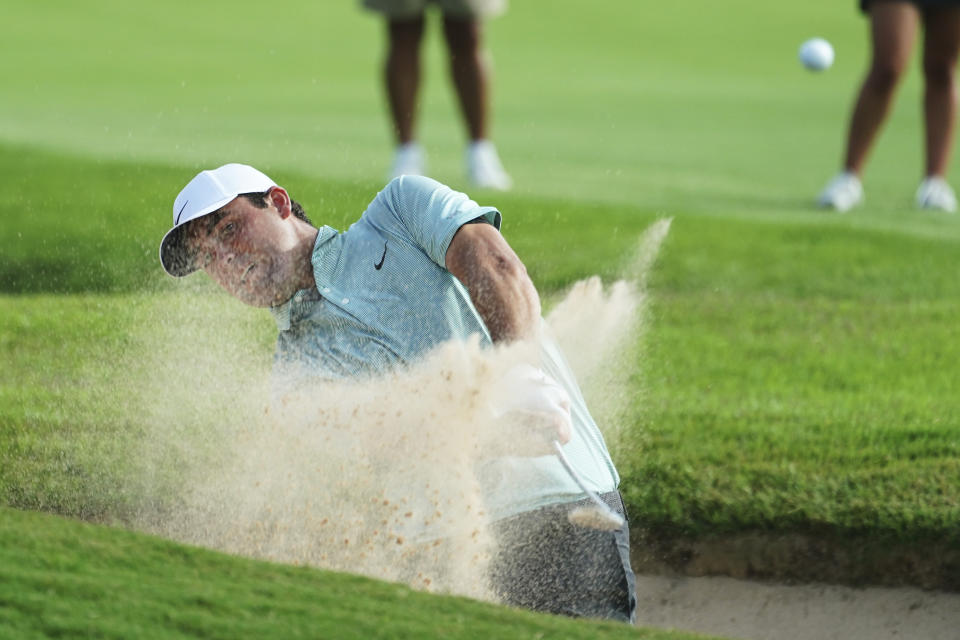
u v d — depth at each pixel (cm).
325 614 985
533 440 1113
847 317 2381
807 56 3212
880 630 1455
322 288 1177
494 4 3378
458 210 1166
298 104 5456
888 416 1808
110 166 3209
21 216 2714
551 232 2831
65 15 8225
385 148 4091
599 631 1028
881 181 3919
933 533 1484
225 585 1020
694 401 1878
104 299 2227
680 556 1542
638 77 6831
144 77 6344
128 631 930
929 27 3300
